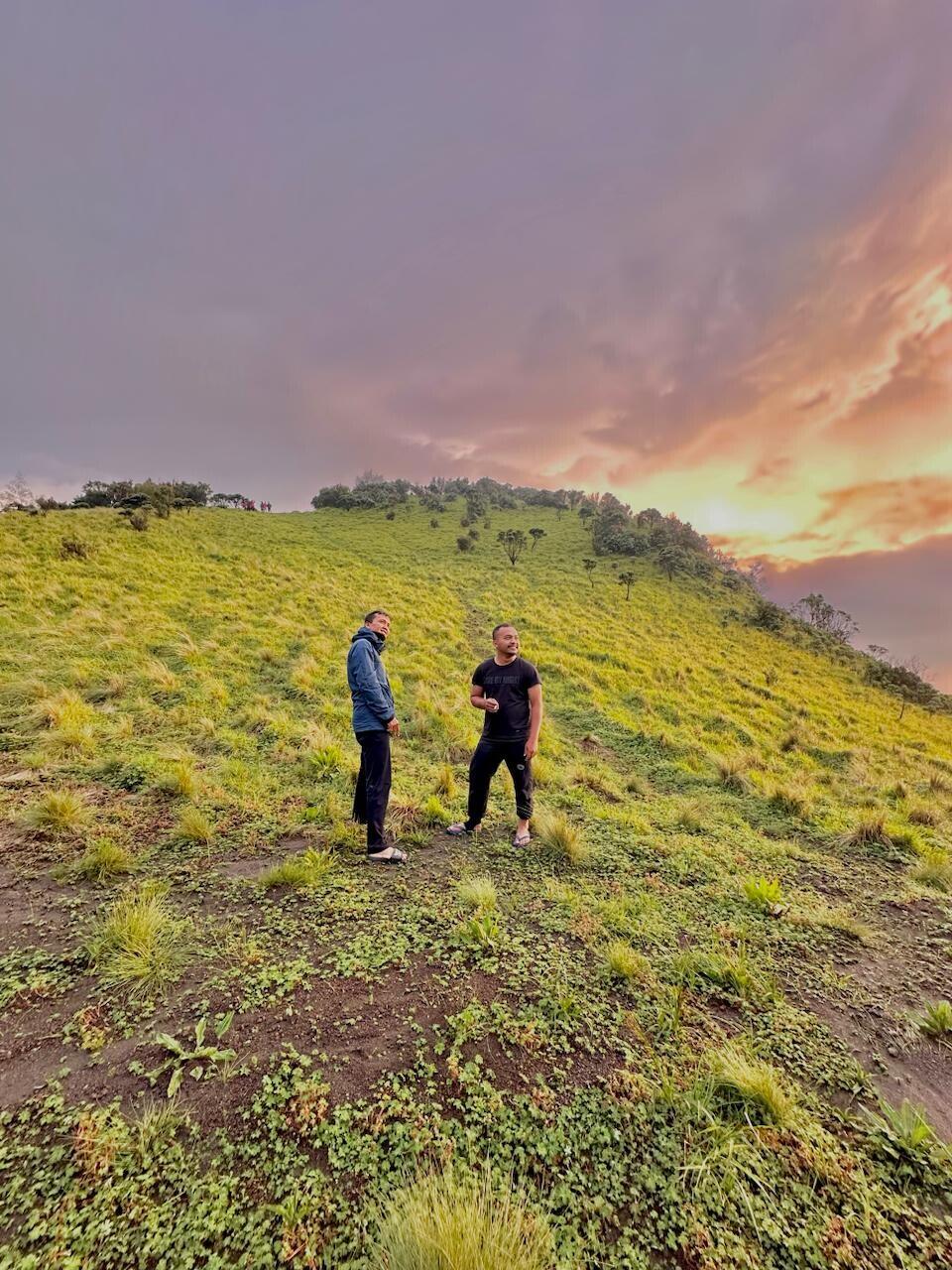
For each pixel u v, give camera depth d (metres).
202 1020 2.40
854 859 5.25
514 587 26.84
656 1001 2.74
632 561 37.75
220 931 3.09
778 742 12.09
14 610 11.52
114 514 31.16
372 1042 2.36
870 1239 1.68
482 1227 1.54
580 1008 2.64
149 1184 1.70
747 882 4.14
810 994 2.94
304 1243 1.56
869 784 9.43
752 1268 1.58
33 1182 1.68
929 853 5.36
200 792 5.02
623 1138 1.96
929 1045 2.62
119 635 10.66
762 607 31.55
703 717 12.77
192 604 14.55
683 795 7.16
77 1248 1.51
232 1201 1.66
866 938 3.59
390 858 4.11
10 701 7.11
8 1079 2.05
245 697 8.64
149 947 2.81
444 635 16.20
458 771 6.64
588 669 15.19
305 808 4.93
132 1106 1.97
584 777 6.92
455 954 3.00
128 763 5.45
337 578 22.77
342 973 2.79
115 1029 2.33
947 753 15.20
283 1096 2.04
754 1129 2.01
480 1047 2.36
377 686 4.22
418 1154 1.85
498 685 4.53
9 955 2.75
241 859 3.96
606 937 3.30
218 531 31.52
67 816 4.18
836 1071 2.39
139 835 4.16
